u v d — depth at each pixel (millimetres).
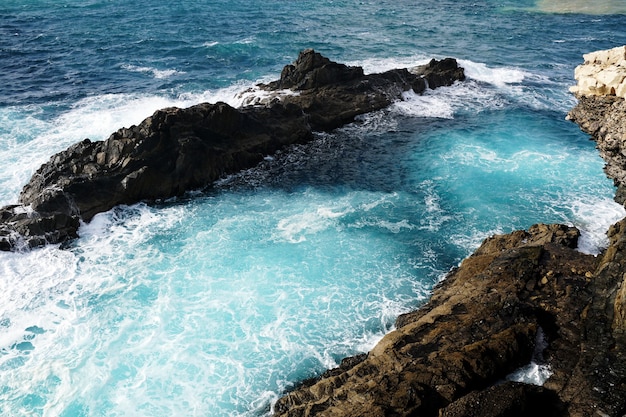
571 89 25516
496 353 16953
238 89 46375
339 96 41125
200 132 32750
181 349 20812
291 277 24812
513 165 34906
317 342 21234
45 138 36062
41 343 21031
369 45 62062
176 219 29078
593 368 16406
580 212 29484
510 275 21359
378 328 21922
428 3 88438
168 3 77438
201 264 25609
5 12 67562
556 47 63250
